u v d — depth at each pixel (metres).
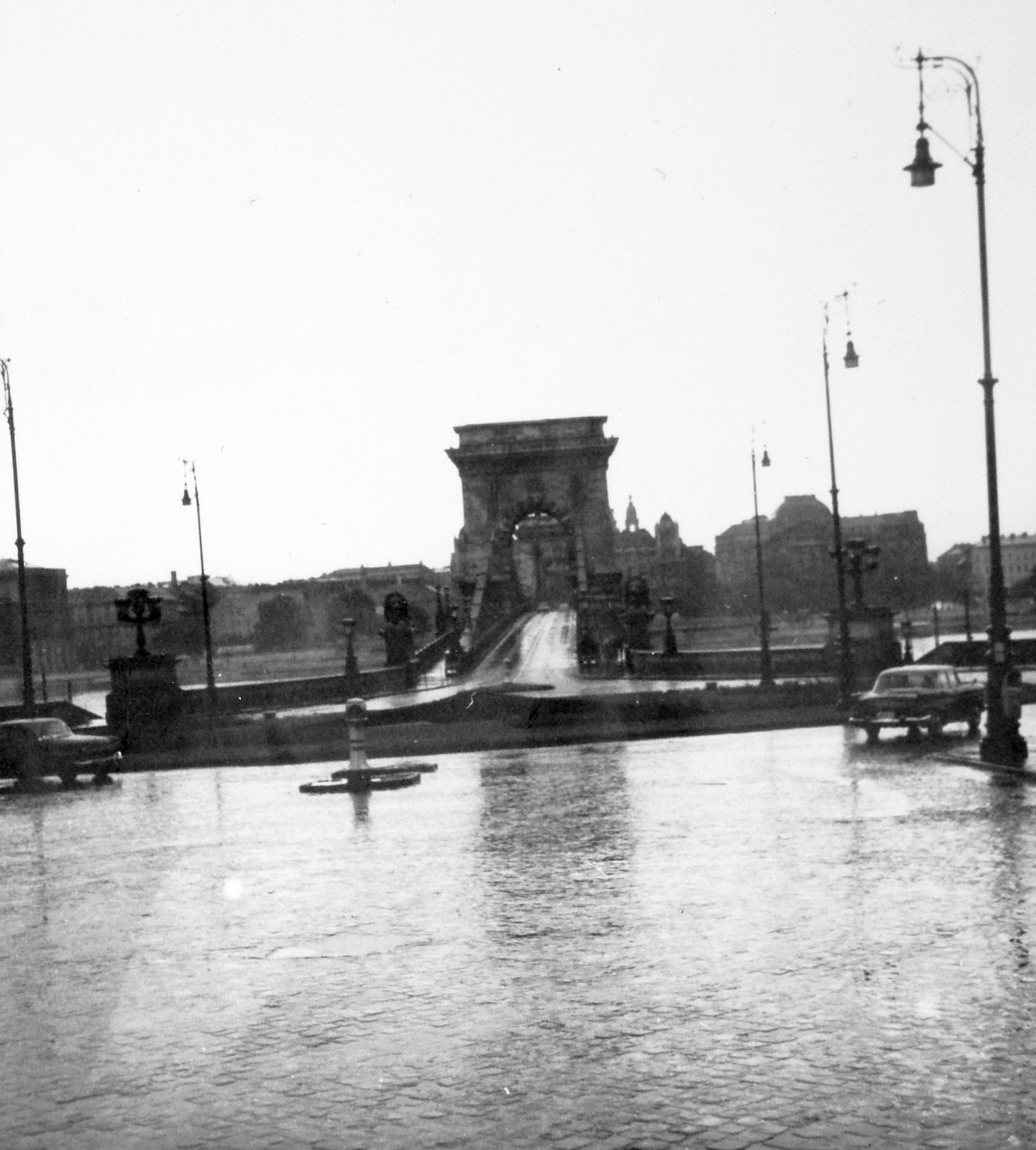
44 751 34.44
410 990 11.70
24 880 18.91
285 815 25.06
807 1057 9.38
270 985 12.12
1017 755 26.64
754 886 15.51
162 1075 9.68
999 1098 8.44
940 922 13.19
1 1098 9.31
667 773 28.69
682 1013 10.58
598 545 141.50
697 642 128.62
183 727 44.34
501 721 41.97
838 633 58.19
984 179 26.94
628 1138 8.06
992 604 27.06
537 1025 10.48
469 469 141.88
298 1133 8.40
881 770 27.23
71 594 195.12
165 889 17.53
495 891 16.02
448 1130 8.34
